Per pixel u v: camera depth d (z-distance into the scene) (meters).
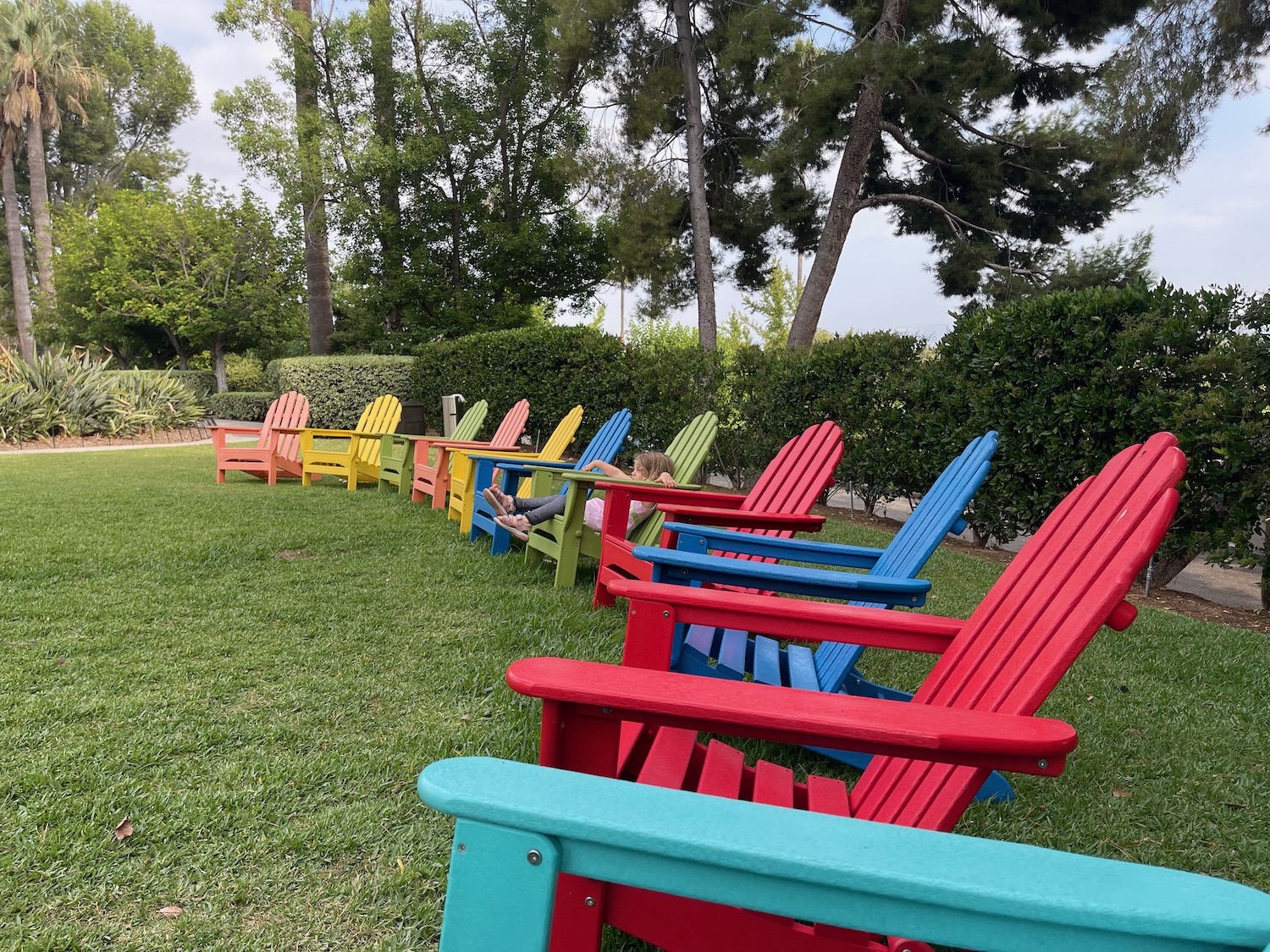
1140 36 10.77
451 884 0.67
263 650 3.13
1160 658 3.55
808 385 8.32
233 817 1.91
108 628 3.34
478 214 21.16
